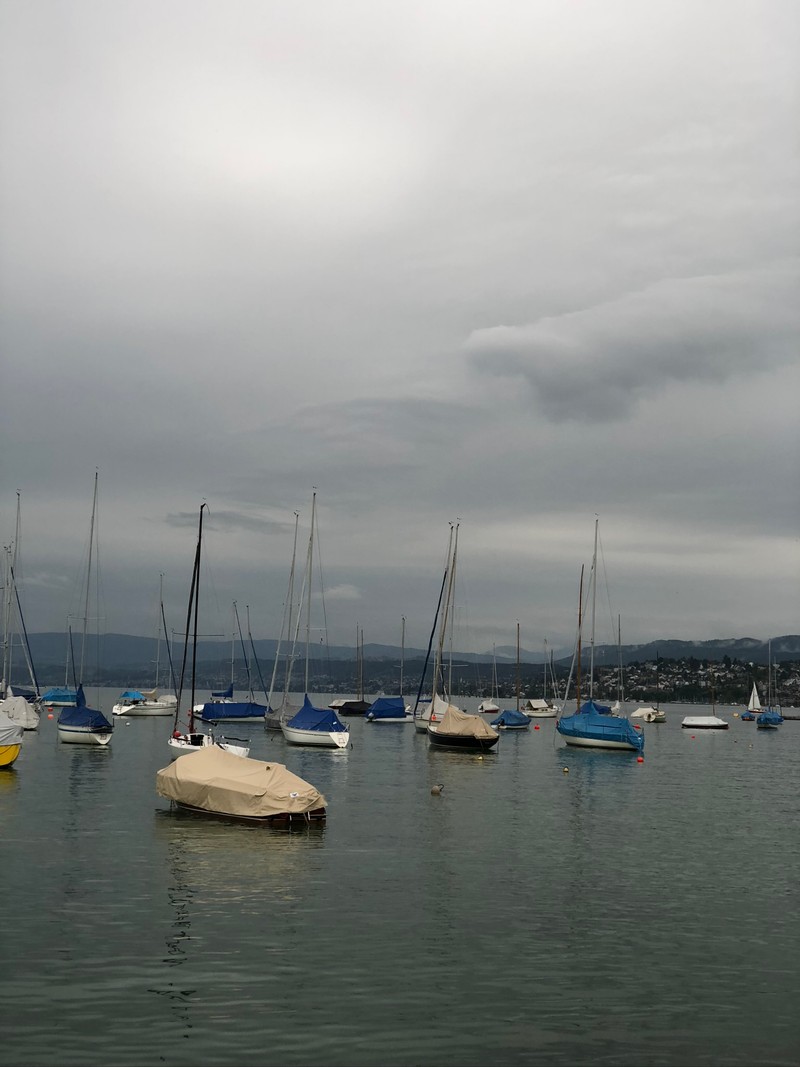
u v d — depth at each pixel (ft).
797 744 385.50
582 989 66.85
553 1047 57.06
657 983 68.49
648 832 133.59
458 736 274.77
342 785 182.50
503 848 117.08
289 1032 57.93
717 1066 55.01
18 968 67.67
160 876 96.43
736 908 89.97
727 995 66.39
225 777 132.57
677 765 259.60
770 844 125.70
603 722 296.10
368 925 80.59
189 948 72.95
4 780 173.99
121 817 131.44
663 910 88.74
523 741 340.18
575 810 154.10
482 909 87.10
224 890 91.20
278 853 109.29
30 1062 53.06
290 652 342.44
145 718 410.93
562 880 100.01
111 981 65.51
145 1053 54.49
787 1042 58.59
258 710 415.23
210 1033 57.41
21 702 302.86
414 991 65.31
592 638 347.15
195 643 222.69
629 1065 54.85
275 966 69.41
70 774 184.85
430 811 147.64
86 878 94.63
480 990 65.98
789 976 70.54
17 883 91.91
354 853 110.73
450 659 364.79
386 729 385.50
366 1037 57.57
